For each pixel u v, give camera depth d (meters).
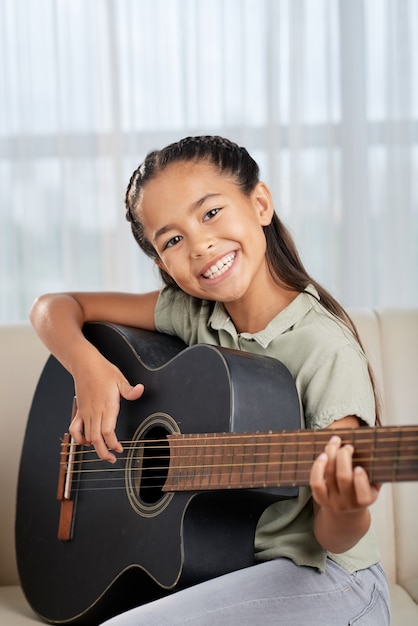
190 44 3.41
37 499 2.00
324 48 3.39
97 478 1.85
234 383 1.63
